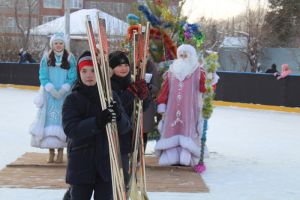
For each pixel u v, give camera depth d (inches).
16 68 891.4
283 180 272.2
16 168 274.1
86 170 152.0
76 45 1068.5
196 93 279.1
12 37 1137.4
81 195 156.0
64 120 150.6
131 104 185.0
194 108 278.7
